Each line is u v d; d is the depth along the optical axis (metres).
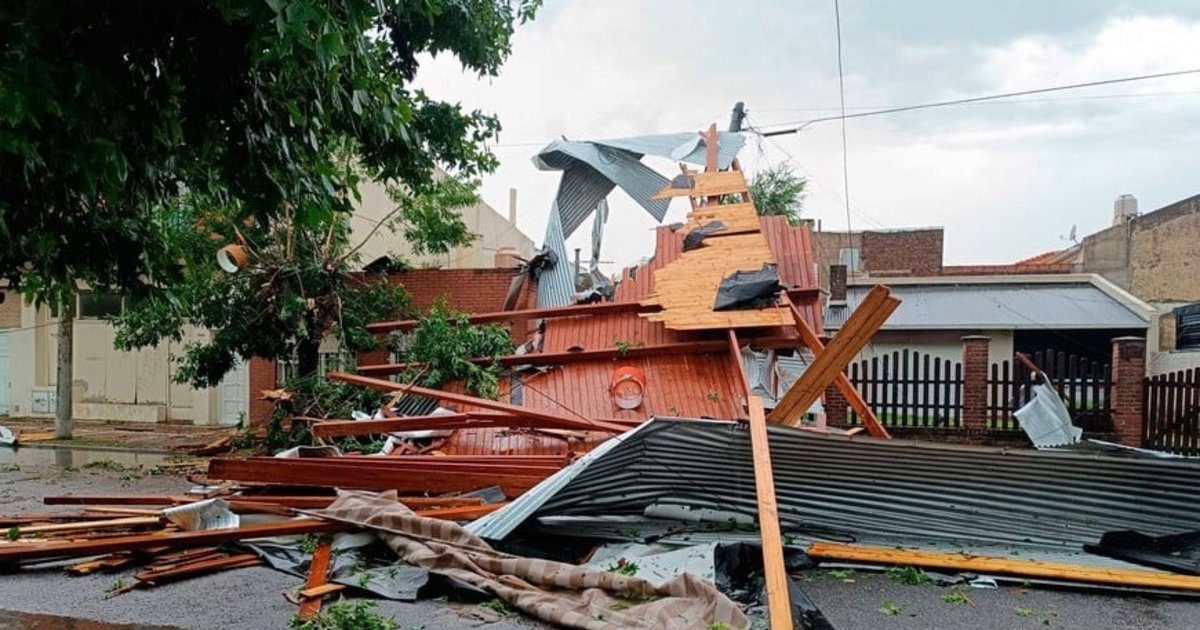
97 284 3.62
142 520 5.36
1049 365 10.49
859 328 5.53
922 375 12.50
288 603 4.09
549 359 8.43
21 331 16.20
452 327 9.14
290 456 6.52
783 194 19.89
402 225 13.98
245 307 10.41
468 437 7.33
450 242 12.69
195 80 2.76
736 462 4.99
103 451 11.51
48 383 16.22
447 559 4.38
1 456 11.04
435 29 6.64
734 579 4.42
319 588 4.16
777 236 9.70
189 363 10.70
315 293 10.72
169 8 2.52
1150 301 21.06
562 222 11.95
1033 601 4.19
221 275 10.08
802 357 10.09
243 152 2.96
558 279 11.35
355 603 4.03
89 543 4.72
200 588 4.33
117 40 2.49
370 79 3.56
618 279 10.73
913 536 5.15
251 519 5.52
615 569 4.35
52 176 2.65
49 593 4.24
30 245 3.02
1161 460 4.45
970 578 4.51
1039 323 16.33
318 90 3.10
